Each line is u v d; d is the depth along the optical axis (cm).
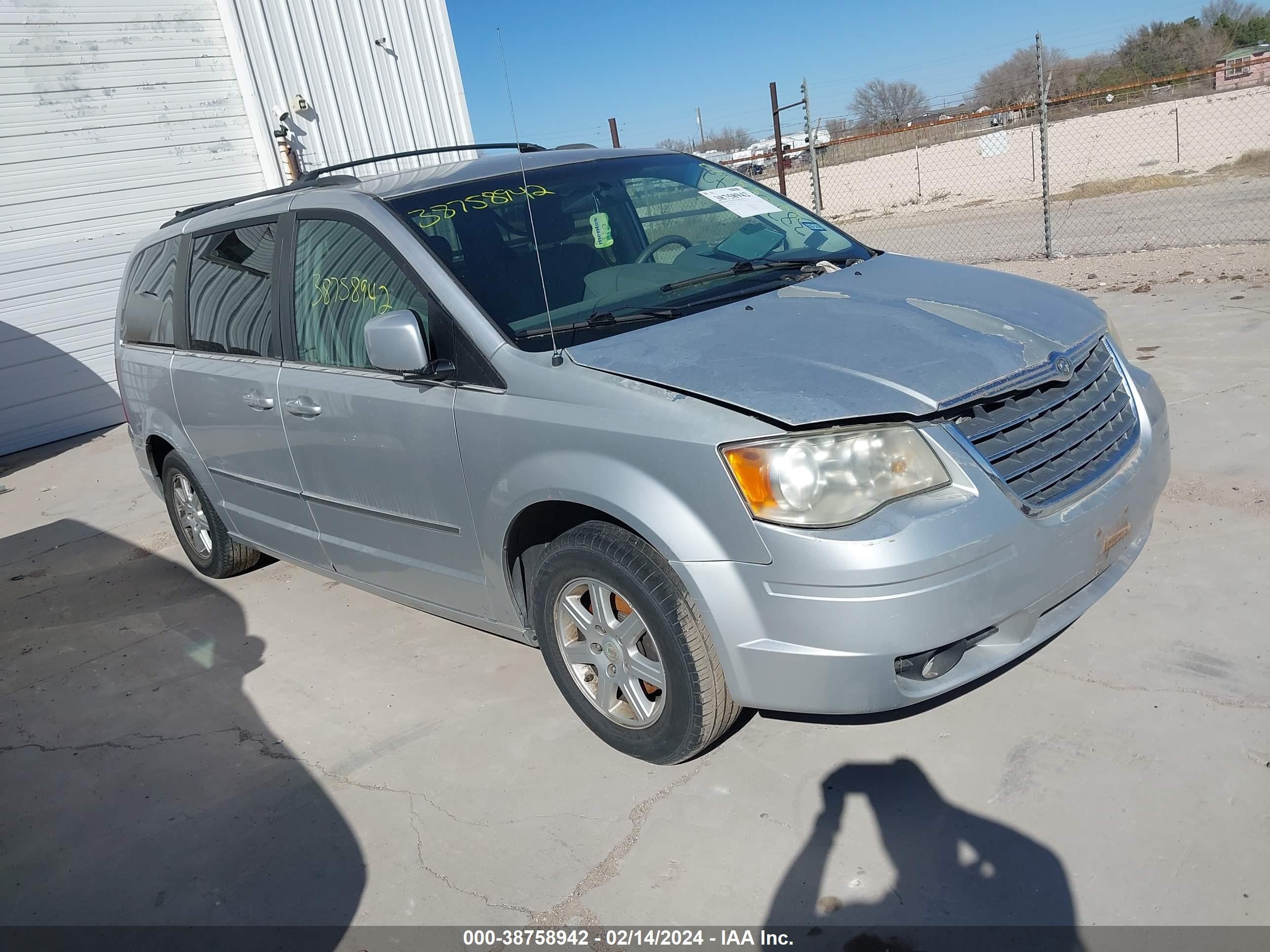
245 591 500
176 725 371
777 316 290
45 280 1020
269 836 293
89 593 537
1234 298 705
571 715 331
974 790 260
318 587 490
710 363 261
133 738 367
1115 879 225
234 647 433
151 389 477
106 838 306
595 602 285
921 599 228
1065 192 1952
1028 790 257
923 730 288
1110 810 245
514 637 328
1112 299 772
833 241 382
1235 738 263
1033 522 244
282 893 267
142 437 504
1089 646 316
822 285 321
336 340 354
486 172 363
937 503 233
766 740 297
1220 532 375
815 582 231
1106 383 292
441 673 377
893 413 235
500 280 312
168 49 1087
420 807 295
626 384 263
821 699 241
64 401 1044
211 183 1133
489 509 297
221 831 300
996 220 1638
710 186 398
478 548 311
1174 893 218
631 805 279
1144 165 2230
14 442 1015
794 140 3072
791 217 397
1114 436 282
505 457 287
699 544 245
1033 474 253
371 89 1228
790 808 266
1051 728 280
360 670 391
